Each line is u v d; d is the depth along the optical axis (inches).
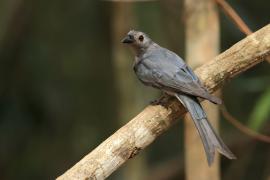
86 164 293.1
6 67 549.6
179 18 526.3
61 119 551.2
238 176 565.3
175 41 539.5
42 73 551.2
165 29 533.3
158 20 528.1
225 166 585.9
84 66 562.9
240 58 321.7
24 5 550.0
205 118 322.3
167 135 595.2
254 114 409.7
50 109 544.1
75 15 564.7
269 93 412.8
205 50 371.6
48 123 546.3
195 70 338.3
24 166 554.6
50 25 563.5
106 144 297.9
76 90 557.9
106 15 560.4
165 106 319.3
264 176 546.0
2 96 541.3
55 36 563.8
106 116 561.9
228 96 555.2
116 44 493.0
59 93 550.9
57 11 564.4
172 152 593.0
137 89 495.8
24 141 547.8
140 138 305.4
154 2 522.9
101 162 294.2
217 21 373.4
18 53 554.6
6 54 551.2
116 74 496.4
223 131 572.4
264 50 318.3
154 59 369.4
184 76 335.0
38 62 553.0
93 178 292.7
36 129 546.9
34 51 555.2
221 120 576.4
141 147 306.8
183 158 571.5
